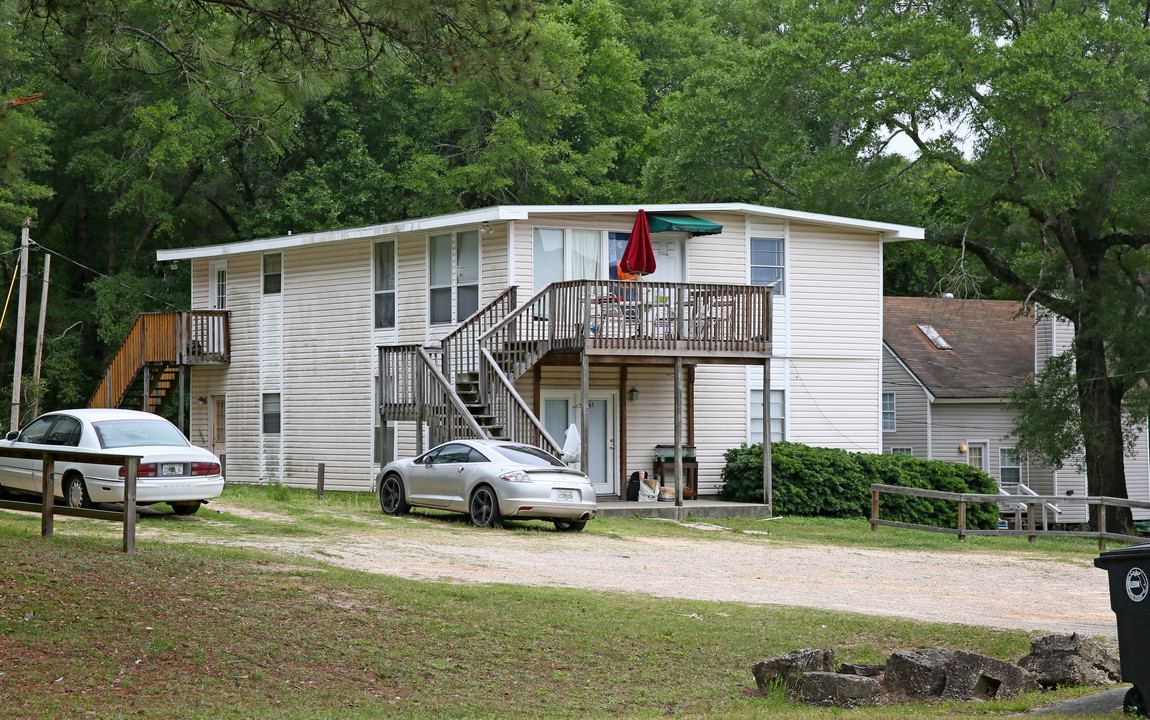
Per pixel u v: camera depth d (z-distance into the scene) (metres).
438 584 12.30
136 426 17.30
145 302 41.19
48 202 43.81
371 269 28.33
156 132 36.78
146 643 9.16
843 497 25.98
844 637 11.20
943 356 37.75
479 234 25.91
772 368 27.81
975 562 18.47
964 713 8.47
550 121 39.28
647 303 22.98
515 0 11.72
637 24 47.19
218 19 13.35
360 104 41.09
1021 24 31.78
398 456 27.45
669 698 9.25
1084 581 16.56
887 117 31.22
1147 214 29.56
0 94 33.91
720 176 37.72
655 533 20.22
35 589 10.22
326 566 12.88
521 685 9.34
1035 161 28.56
